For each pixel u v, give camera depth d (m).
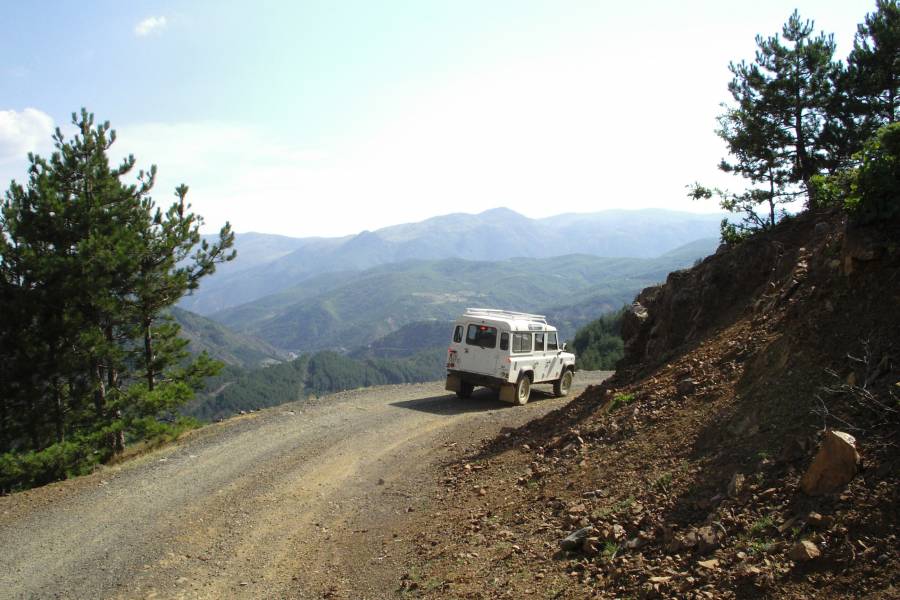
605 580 4.71
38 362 16.91
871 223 6.18
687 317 13.23
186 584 6.56
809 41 15.53
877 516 3.73
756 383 6.47
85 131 18.38
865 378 5.02
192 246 20.20
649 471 6.22
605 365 53.53
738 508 4.69
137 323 19.30
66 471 14.75
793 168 15.78
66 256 17.12
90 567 7.07
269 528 8.13
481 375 17.03
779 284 9.26
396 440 12.73
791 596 3.54
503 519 6.85
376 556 6.87
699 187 16.17
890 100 15.22
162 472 10.85
